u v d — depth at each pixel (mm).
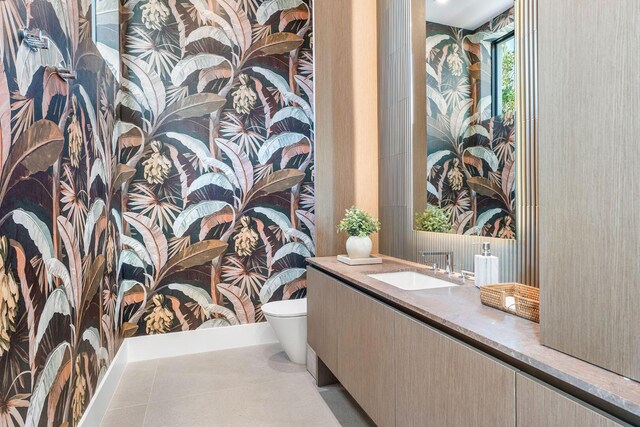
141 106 2873
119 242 2715
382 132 2863
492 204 1777
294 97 3285
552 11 931
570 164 886
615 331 782
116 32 2666
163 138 2934
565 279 901
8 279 1082
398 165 2635
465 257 1973
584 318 851
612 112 784
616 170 777
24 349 1176
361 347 1804
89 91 1897
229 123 3109
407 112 2508
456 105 2025
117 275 2629
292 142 3281
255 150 3184
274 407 2182
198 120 3023
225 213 3102
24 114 1175
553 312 934
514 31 1633
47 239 1356
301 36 3297
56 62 1439
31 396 1219
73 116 1642
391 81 2723
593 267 829
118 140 2732
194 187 3018
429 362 1272
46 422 1336
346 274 2057
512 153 1651
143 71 2881
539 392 862
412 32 2438
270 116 3227
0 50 1027
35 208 1261
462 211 1995
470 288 1659
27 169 1202
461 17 1989
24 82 1173
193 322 3029
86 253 1833
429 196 2287
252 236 3180
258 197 3193
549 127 944
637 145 737
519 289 1426
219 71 3078
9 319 1085
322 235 2865
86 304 1834
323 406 2193
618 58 770
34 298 1248
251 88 3172
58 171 1464
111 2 2650
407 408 1406
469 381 1086
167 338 2963
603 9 801
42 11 1312
